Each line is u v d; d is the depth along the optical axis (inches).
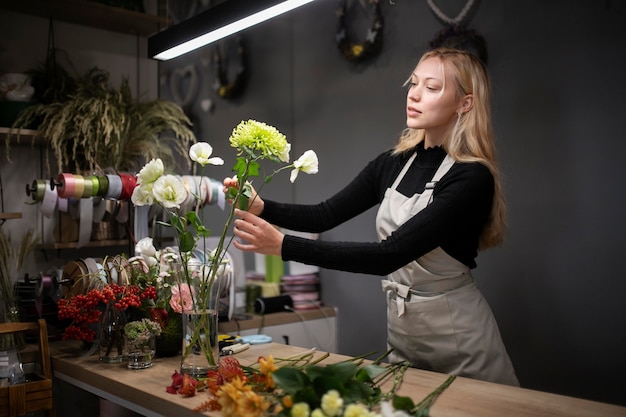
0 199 96.3
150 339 69.7
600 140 92.9
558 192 98.2
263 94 143.1
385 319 124.7
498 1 104.7
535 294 101.5
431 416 49.5
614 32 90.9
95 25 107.5
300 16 140.1
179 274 63.1
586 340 95.3
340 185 133.1
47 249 99.8
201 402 54.6
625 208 90.3
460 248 74.2
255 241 64.4
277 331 122.4
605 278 92.7
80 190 83.0
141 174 62.4
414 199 75.6
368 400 49.0
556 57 97.7
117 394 63.4
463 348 73.7
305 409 44.3
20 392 67.7
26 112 91.4
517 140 103.2
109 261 78.1
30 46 100.7
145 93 110.0
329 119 135.2
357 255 65.1
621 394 91.2
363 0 126.0
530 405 52.3
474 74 75.2
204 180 94.0
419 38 116.3
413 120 76.4
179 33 80.4
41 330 74.0
